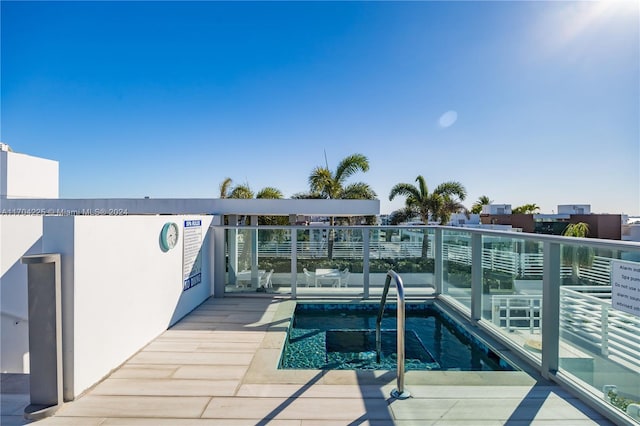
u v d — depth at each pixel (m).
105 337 3.47
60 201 9.02
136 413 2.76
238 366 3.71
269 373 3.52
